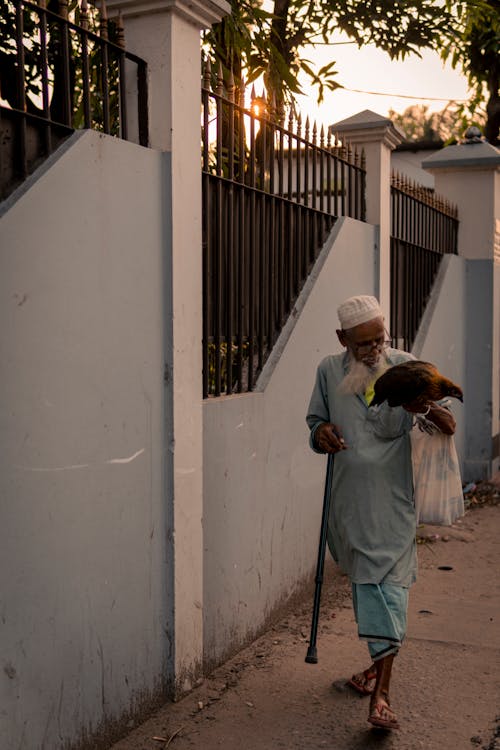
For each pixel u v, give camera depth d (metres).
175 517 3.46
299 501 4.86
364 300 3.46
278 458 4.56
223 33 5.56
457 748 3.22
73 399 2.88
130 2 3.33
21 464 2.65
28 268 2.65
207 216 3.87
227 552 4.01
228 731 3.33
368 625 3.30
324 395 3.64
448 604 4.98
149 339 3.31
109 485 3.09
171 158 3.38
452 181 8.91
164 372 3.42
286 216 4.81
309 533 5.01
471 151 8.70
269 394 4.42
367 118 6.04
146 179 3.27
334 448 3.49
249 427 4.20
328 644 4.27
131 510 3.22
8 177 2.71
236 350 4.30
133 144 3.18
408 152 18.59
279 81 5.95
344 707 3.56
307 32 7.73
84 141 2.90
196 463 3.61
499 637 4.42
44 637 2.78
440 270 8.16
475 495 8.23
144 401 3.29
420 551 6.17
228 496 4.00
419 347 7.39
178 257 3.45
